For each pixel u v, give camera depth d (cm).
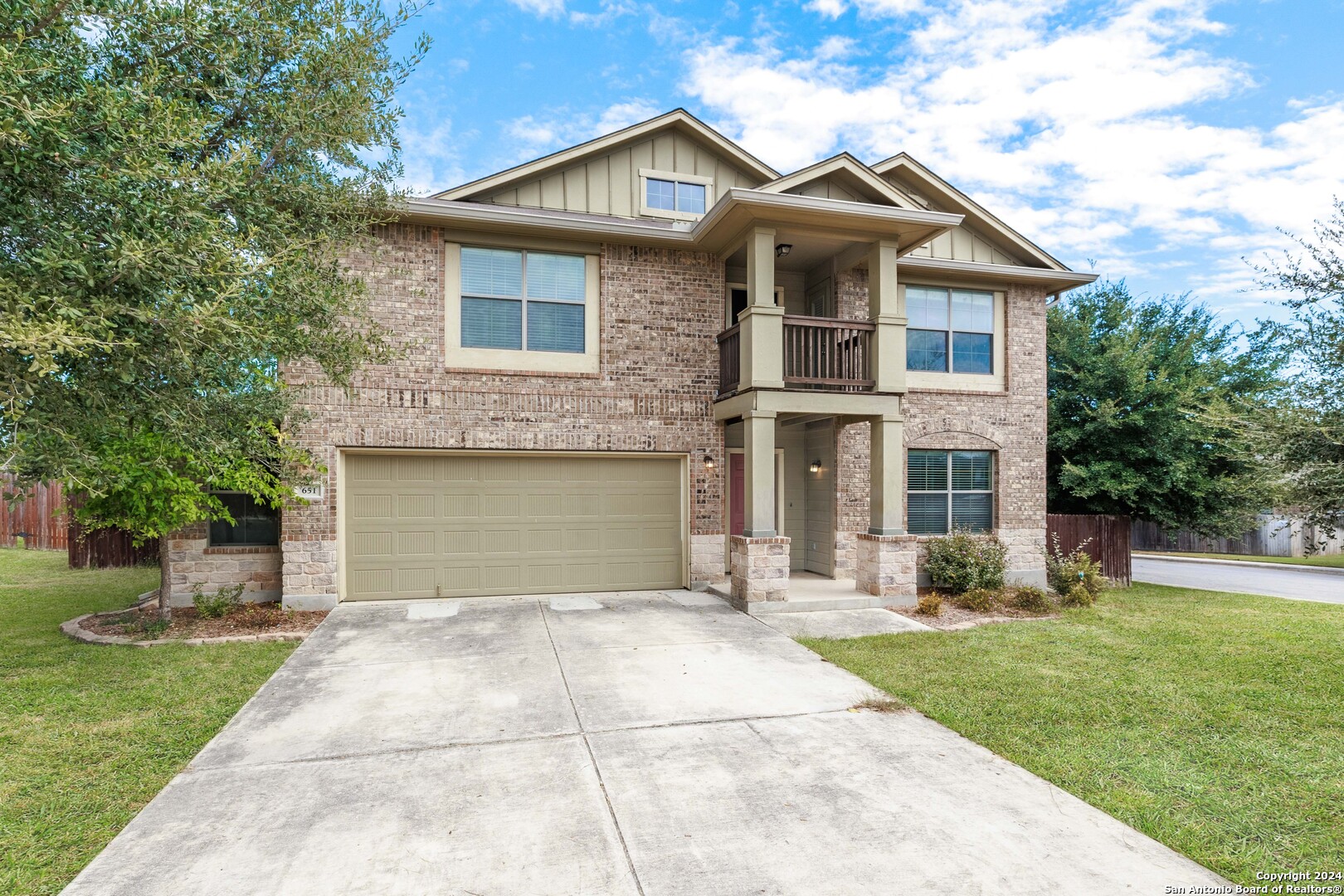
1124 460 1308
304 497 843
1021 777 402
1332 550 2084
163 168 395
